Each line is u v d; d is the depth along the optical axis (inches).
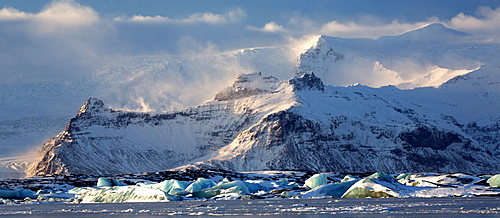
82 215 6870.1
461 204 6914.4
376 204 7283.5
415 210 6264.8
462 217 5457.7
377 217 5639.8
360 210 6402.6
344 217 5738.2
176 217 6274.6
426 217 5541.3
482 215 5585.6
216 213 6673.2
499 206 6520.7
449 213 5856.3
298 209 6791.3
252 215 6274.6
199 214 6565.0
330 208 6830.7
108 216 6619.1
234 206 7800.2
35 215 7062.0
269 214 6338.6
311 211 6525.6
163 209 7588.6
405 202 7490.2
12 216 6983.3
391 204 7190.0
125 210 7509.8
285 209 6889.8
